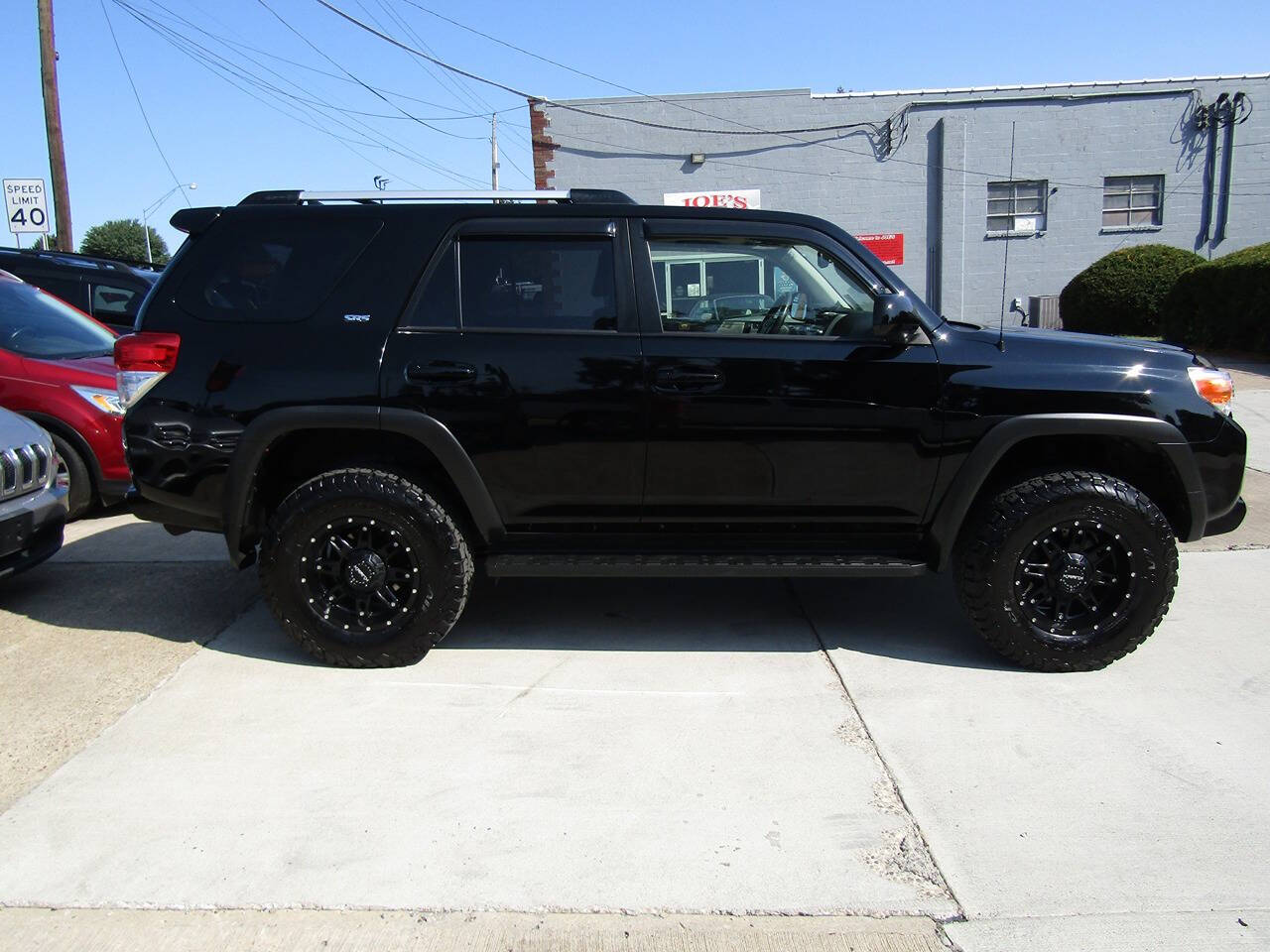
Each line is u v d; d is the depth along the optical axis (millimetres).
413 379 3816
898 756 3299
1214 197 19391
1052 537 3863
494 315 3898
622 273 3898
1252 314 13867
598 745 3389
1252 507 6465
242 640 4375
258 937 2434
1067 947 2381
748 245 3932
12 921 2488
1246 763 3229
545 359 3826
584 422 3828
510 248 3930
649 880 2650
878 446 3834
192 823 2914
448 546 3875
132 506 4016
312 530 3865
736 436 3828
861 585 5152
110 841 2822
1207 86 19016
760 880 2648
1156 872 2664
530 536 4043
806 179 19797
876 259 3924
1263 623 4473
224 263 3973
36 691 3824
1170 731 3453
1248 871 2662
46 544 4816
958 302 20031
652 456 3850
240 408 3848
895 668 4023
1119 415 3814
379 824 2910
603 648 4270
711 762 3270
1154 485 4160
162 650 4254
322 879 2654
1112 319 17406
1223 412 3934
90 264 9375
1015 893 2580
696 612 4734
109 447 6324
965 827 2881
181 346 3902
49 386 6238
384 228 3961
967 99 19281
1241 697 3717
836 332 3891
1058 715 3584
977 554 3846
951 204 19625
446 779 3162
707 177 19844
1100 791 3066
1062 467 4059
